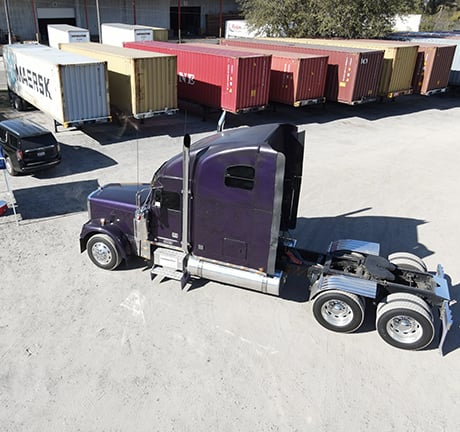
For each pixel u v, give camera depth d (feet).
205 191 26.71
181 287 29.71
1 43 161.58
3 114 76.13
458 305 30.22
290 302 30.01
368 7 112.78
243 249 27.48
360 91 79.66
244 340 26.43
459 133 74.33
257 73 69.77
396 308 25.07
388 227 41.16
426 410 22.17
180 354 25.20
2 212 40.83
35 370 23.77
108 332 26.66
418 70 91.25
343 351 25.84
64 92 57.26
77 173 51.49
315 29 119.24
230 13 214.69
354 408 22.15
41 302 29.07
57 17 175.94
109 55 67.92
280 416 21.57
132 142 63.67
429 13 229.86
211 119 78.69
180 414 21.50
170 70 66.49
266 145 24.48
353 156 61.00
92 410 21.59
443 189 50.62
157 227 29.84
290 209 30.81
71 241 36.73
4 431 20.38
